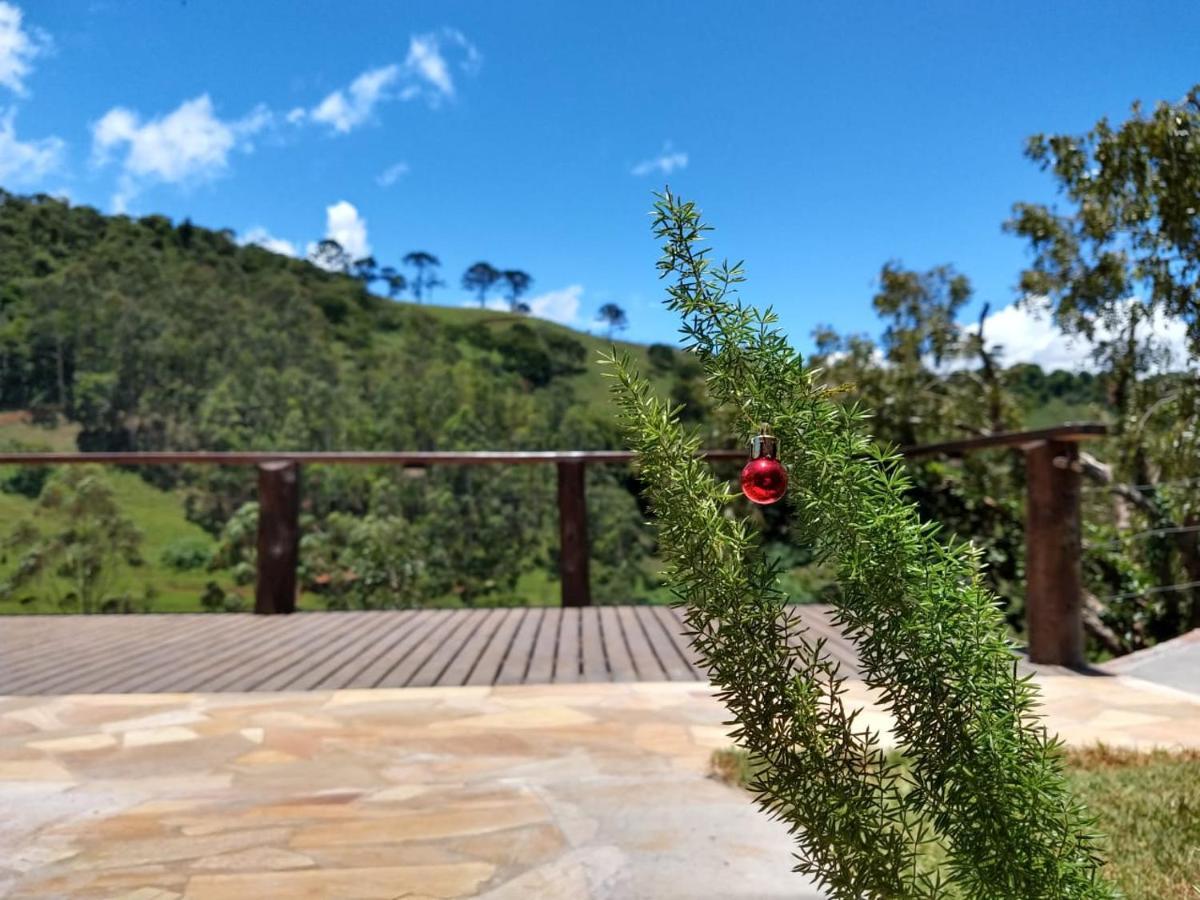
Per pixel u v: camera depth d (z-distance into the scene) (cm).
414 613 670
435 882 205
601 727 345
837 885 120
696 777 282
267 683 431
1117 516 772
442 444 3519
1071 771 275
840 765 119
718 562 119
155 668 468
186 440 3522
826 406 121
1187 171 360
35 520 1581
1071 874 113
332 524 1728
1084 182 569
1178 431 641
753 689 119
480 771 291
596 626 603
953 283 1073
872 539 115
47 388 3678
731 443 644
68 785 278
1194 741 318
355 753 312
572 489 691
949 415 1049
